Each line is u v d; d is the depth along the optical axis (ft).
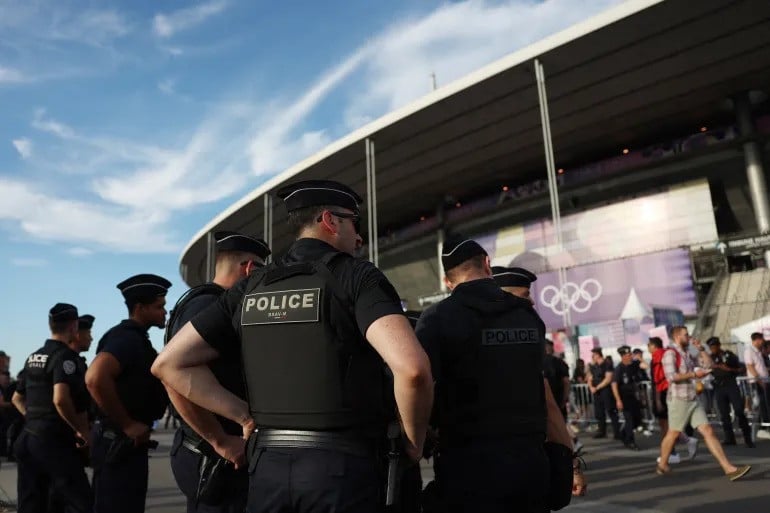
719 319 85.76
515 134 117.60
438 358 7.36
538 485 7.35
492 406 7.40
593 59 92.99
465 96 103.30
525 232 129.80
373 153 116.57
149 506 20.33
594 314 94.43
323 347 5.44
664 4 81.15
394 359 4.91
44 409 13.39
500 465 7.17
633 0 82.64
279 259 6.36
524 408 7.57
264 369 5.72
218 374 7.29
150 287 11.52
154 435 62.13
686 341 23.43
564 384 25.73
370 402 5.50
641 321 69.05
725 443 32.76
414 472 6.07
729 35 87.86
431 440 8.02
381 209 159.84
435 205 157.89
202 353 6.07
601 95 103.91
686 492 19.27
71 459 13.41
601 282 94.84
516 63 93.40
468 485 7.20
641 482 21.61
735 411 31.73
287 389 5.50
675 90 103.14
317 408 5.34
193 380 5.97
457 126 113.60
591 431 46.24
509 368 7.63
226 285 9.08
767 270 91.35
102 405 10.28
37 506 13.71
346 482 5.16
